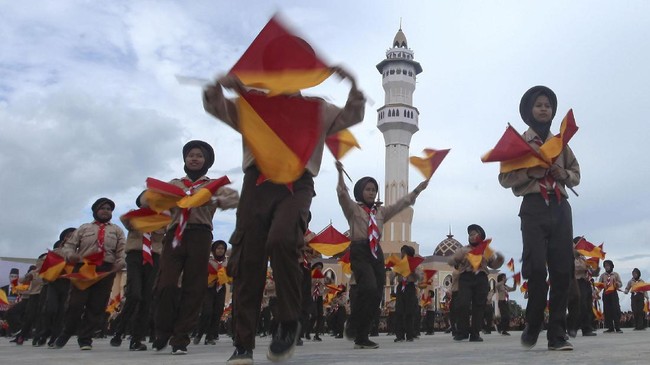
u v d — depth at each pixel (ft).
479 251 32.76
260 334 57.52
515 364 11.71
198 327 36.09
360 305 24.11
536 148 17.52
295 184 12.41
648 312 69.77
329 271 177.27
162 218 23.02
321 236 34.78
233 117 12.10
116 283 103.96
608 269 51.90
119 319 28.89
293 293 12.07
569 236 16.99
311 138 11.31
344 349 23.38
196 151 21.18
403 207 24.88
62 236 37.60
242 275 12.55
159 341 20.65
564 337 16.79
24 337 36.37
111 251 26.94
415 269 36.04
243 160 12.91
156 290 20.27
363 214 24.52
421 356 15.55
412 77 231.50
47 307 30.63
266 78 11.02
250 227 12.46
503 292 58.80
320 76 11.21
